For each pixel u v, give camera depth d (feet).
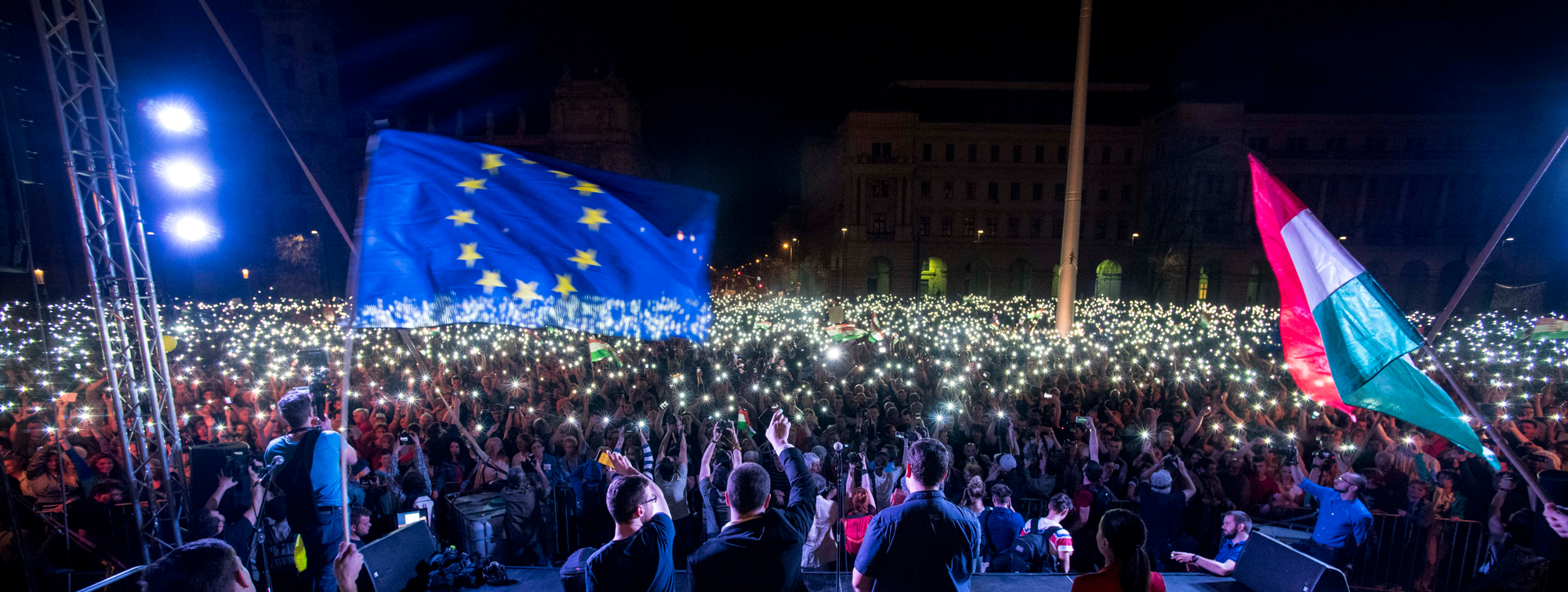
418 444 25.39
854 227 217.15
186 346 66.28
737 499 11.26
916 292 174.91
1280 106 202.28
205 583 9.34
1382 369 14.55
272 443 16.69
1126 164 213.87
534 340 69.41
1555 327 54.13
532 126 247.29
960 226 217.97
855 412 40.65
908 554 11.43
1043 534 19.65
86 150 18.30
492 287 11.70
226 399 37.93
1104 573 10.80
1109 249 216.33
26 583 16.97
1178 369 56.44
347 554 10.72
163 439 19.08
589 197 12.24
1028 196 216.13
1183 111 192.24
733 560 10.98
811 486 12.38
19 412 34.53
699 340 11.88
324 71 207.21
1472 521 22.07
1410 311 195.72
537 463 26.91
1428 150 191.42
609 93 232.94
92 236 18.34
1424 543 22.34
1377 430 32.19
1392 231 193.98
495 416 37.78
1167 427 31.22
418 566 14.52
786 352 67.72
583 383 48.52
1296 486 25.61
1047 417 37.76
